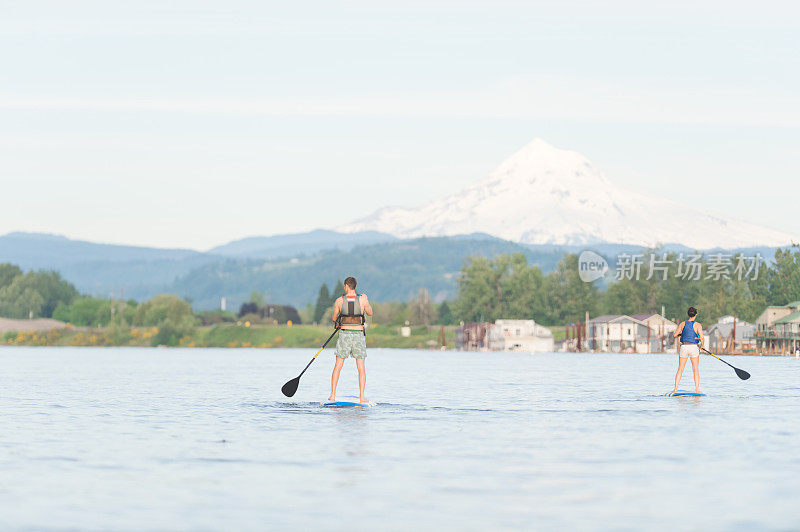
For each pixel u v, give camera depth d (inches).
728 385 2849.4
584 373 4197.8
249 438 1328.7
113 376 3796.8
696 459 1131.3
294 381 1964.8
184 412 1772.9
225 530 758.5
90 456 1150.3
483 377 3639.3
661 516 811.4
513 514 818.8
